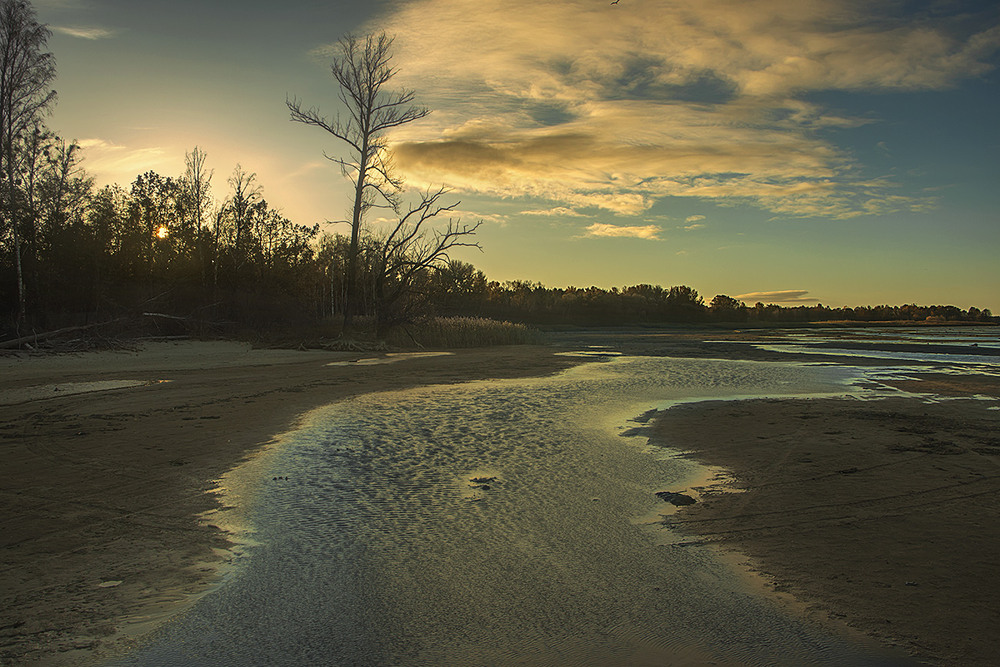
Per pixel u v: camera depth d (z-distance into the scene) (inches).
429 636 175.9
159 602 195.9
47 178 1314.0
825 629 177.6
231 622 183.2
